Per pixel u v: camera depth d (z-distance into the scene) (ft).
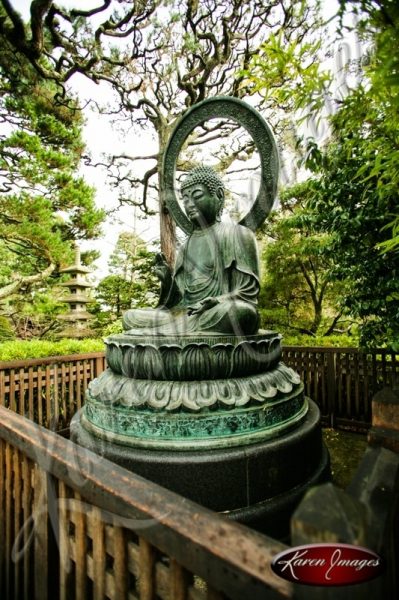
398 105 3.06
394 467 3.91
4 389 12.67
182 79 14.84
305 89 3.28
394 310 10.36
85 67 13.64
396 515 3.48
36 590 4.91
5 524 5.87
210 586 2.80
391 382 12.77
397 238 5.24
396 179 4.58
